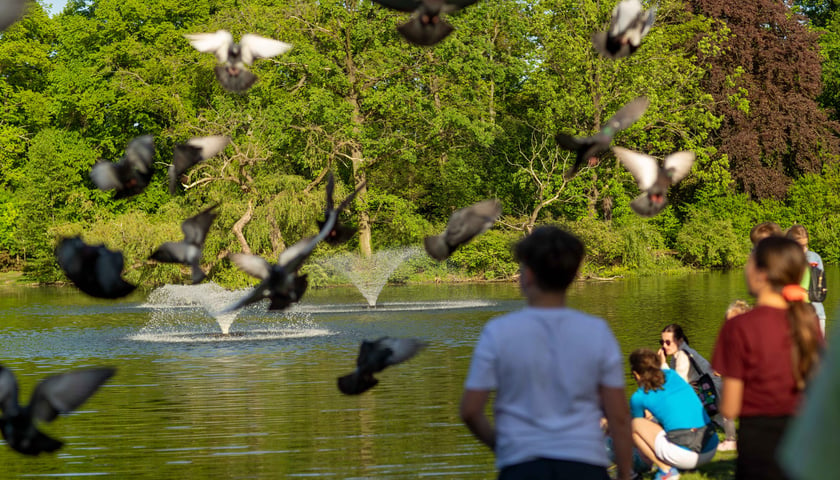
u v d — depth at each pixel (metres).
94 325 30.98
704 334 24.62
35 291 51.34
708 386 10.20
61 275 56.69
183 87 55.50
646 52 52.78
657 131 56.00
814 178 63.12
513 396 4.69
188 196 49.41
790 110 62.75
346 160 55.22
